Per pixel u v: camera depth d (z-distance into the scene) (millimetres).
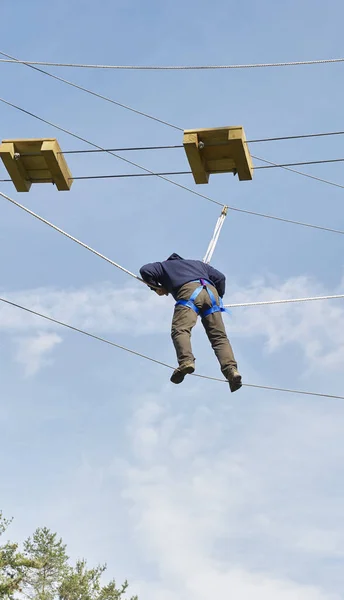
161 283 10391
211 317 10078
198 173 10055
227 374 9766
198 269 10312
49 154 9914
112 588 27000
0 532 26062
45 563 26516
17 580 25656
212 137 9766
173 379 9648
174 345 9766
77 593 26109
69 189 10469
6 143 10008
